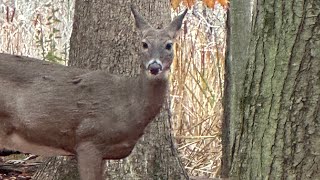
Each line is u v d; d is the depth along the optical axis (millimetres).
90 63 8672
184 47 12383
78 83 7500
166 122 8938
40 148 7641
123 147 7539
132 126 7418
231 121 9992
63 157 8875
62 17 15234
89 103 7406
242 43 9750
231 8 9914
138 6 8648
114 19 8586
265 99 5945
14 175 10227
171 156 8969
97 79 7516
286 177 5840
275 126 5883
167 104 8953
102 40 8625
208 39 13258
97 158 7438
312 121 5730
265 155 5941
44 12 15867
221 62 12781
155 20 8742
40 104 7441
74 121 7418
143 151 8734
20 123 7512
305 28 5730
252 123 6066
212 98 12227
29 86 7531
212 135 11781
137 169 8695
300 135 5770
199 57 12773
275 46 5883
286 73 5824
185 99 12203
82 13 8758
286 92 5828
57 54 13914
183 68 12266
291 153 5812
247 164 6105
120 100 7418
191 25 13562
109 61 8602
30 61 7707
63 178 8852
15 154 11180
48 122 7438
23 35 14742
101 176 7551
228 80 10367
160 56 7152
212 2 11500
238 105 6277
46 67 7656
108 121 7387
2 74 7570
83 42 8734
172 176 8922
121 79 7520
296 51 5777
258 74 6004
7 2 16125
